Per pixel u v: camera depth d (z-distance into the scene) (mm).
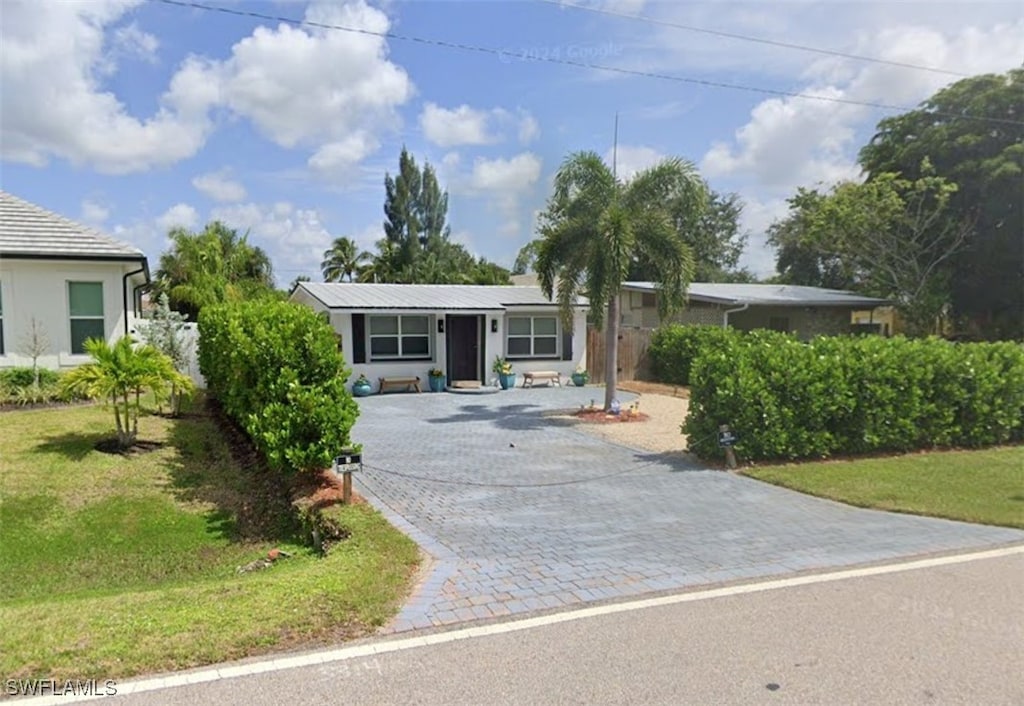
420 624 4066
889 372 9875
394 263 47562
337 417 7426
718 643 3842
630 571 5078
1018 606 4430
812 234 26828
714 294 24266
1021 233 24391
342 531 6039
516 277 42531
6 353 12789
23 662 3404
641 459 9633
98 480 8289
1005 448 10375
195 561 6352
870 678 3457
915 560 5391
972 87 24938
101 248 13219
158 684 3283
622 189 13812
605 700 3215
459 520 6512
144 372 9664
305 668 3480
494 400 16891
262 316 9641
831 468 8789
